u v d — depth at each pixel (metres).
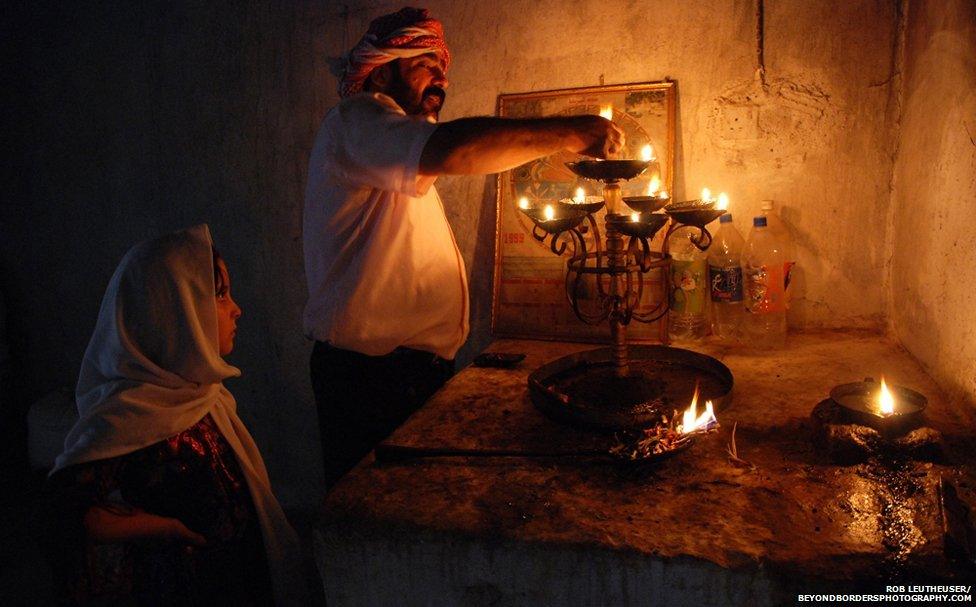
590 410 1.34
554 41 2.11
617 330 1.52
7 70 2.74
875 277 1.96
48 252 2.91
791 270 2.01
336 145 1.48
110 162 2.72
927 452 1.18
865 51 1.86
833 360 1.75
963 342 1.37
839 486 1.13
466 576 1.07
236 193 2.59
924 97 1.64
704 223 1.34
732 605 0.96
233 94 2.50
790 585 0.92
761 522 1.04
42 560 2.60
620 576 0.99
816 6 1.87
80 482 1.13
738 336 1.98
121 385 1.25
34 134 2.78
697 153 2.03
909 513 1.04
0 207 2.91
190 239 1.32
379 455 1.30
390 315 1.66
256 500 1.38
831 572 0.92
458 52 2.20
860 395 1.37
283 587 1.40
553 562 1.02
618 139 1.37
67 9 2.62
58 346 3.03
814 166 1.95
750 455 1.25
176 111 2.58
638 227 1.29
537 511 1.10
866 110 1.88
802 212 1.98
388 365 1.71
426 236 1.70
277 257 2.61
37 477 3.02
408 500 1.16
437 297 1.73
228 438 1.38
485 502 1.14
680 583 0.97
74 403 2.94
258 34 2.43
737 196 2.02
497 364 1.83
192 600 1.27
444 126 1.33
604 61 2.07
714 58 1.98
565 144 1.34
